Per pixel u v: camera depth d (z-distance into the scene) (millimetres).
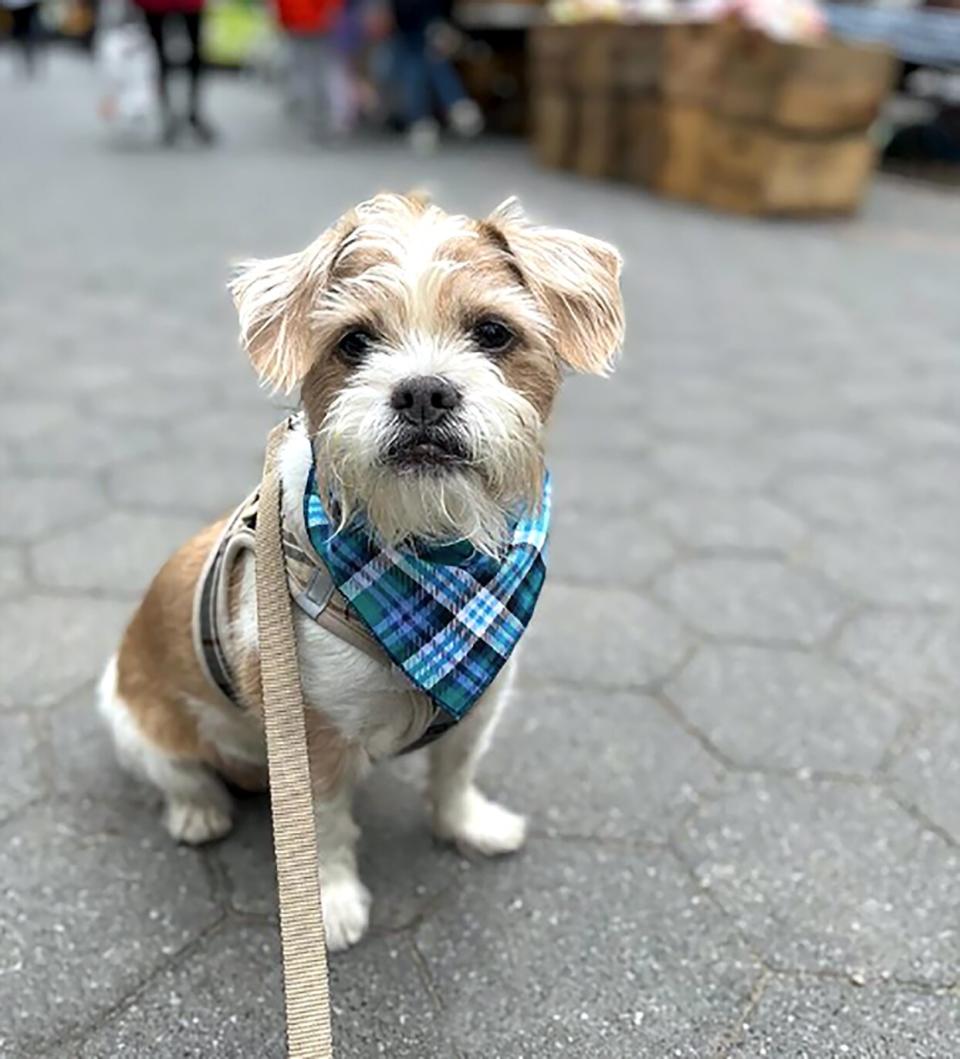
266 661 427
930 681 718
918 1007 478
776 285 1702
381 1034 463
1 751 617
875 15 2625
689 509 954
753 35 2021
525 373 443
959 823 591
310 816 410
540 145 2656
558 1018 472
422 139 2891
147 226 1882
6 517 874
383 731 484
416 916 526
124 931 508
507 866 558
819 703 691
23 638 720
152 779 562
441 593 442
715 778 623
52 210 1961
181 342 1329
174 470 975
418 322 423
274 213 2014
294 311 425
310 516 437
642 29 2254
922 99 2863
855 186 2172
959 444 1129
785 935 517
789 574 850
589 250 465
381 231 438
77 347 1289
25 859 546
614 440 1102
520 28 3045
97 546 837
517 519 462
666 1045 460
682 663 728
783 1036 464
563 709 677
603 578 831
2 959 489
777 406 1218
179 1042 455
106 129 3008
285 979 383
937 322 1553
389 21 2881
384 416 405
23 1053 448
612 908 532
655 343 1412
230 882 541
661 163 2303
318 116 2984
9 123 3010
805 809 599
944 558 887
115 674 578
